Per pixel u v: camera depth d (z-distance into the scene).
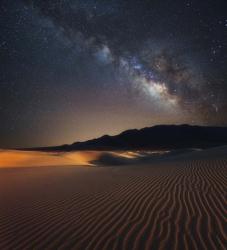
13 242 5.96
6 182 15.12
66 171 20.47
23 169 23.45
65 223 6.98
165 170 15.52
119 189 10.82
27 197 10.48
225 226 6.05
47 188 12.39
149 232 6.00
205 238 5.52
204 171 13.50
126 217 7.10
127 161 41.94
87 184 12.80
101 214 7.53
